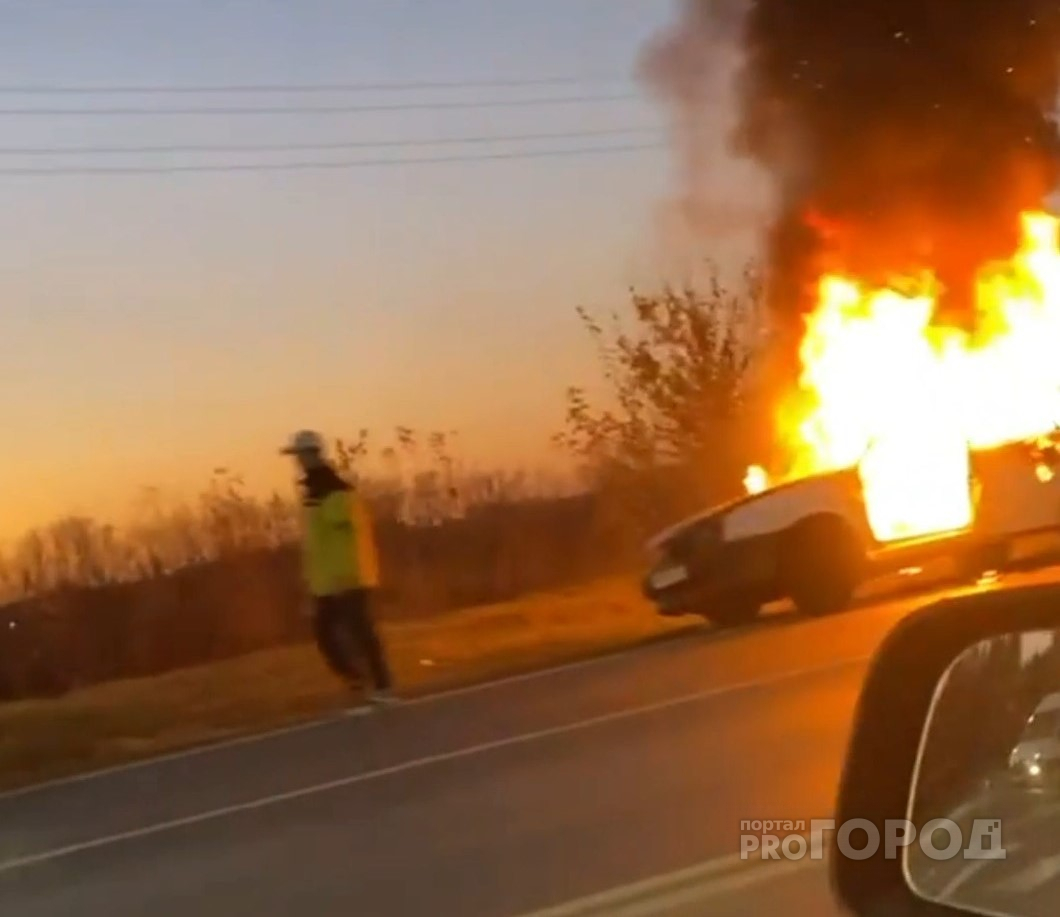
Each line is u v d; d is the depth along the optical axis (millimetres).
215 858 8094
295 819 8766
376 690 13156
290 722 13203
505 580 23000
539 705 11461
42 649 21531
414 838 7848
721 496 23312
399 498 23219
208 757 11812
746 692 10688
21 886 8125
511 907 6434
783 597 14289
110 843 8922
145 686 17281
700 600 14195
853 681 10539
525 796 8438
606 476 23656
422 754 10172
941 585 14828
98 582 22047
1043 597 3338
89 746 14312
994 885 3283
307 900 7000
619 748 9406
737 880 6426
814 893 6148
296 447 13375
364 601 13195
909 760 3398
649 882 6523
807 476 14312
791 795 7715
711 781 8195
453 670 15297
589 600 20062
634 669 12547
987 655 3373
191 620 22141
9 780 12719
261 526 22672
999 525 14594
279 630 22406
